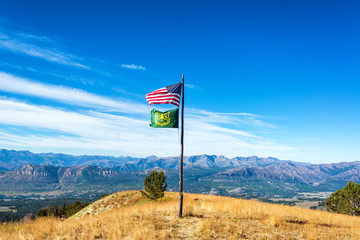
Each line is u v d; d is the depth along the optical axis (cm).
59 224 1293
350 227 1492
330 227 1430
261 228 1255
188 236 1096
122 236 1091
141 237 1038
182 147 1466
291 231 1243
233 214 1572
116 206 2980
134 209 1856
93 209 3069
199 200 2830
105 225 1258
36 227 1242
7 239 1071
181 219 1405
